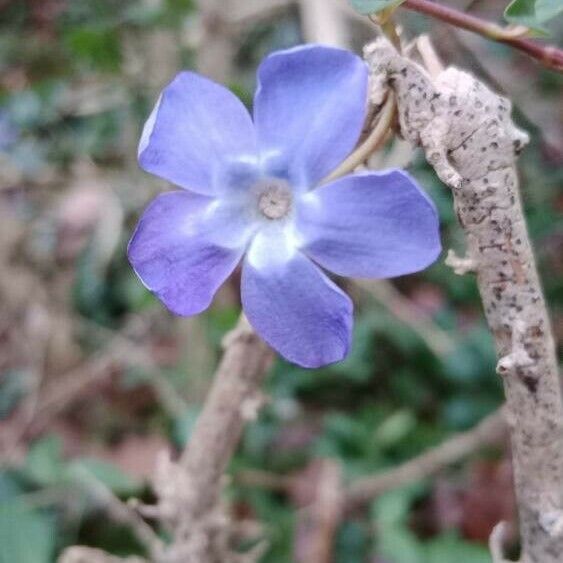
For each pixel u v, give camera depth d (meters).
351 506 0.25
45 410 0.28
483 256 0.09
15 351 0.31
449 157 0.09
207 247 0.09
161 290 0.09
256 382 0.14
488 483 0.25
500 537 0.11
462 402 0.29
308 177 0.09
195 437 0.15
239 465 0.26
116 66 0.25
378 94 0.09
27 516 0.24
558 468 0.10
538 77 0.27
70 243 0.31
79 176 0.33
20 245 0.31
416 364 0.30
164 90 0.09
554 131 0.26
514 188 0.09
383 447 0.28
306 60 0.08
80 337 0.31
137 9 0.25
